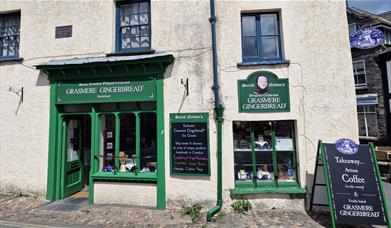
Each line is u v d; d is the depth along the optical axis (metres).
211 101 5.88
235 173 5.95
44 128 6.53
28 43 6.82
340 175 4.82
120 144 6.41
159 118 6.00
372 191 4.70
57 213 5.54
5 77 6.83
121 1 6.67
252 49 6.20
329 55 5.77
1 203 6.07
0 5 7.08
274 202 5.63
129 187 6.07
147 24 6.55
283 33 5.89
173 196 5.84
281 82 5.78
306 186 5.61
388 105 14.04
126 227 4.85
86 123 7.69
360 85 15.63
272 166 5.93
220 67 5.95
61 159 6.61
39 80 6.66
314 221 5.07
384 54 14.02
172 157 5.89
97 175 6.18
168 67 6.09
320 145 5.10
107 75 6.22
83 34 6.61
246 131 6.07
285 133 5.95
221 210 5.62
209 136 5.81
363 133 15.49
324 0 5.89
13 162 6.62
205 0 6.19
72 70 6.34
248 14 6.23
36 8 6.91
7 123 6.72
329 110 5.66
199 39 6.09
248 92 5.83
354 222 4.57
